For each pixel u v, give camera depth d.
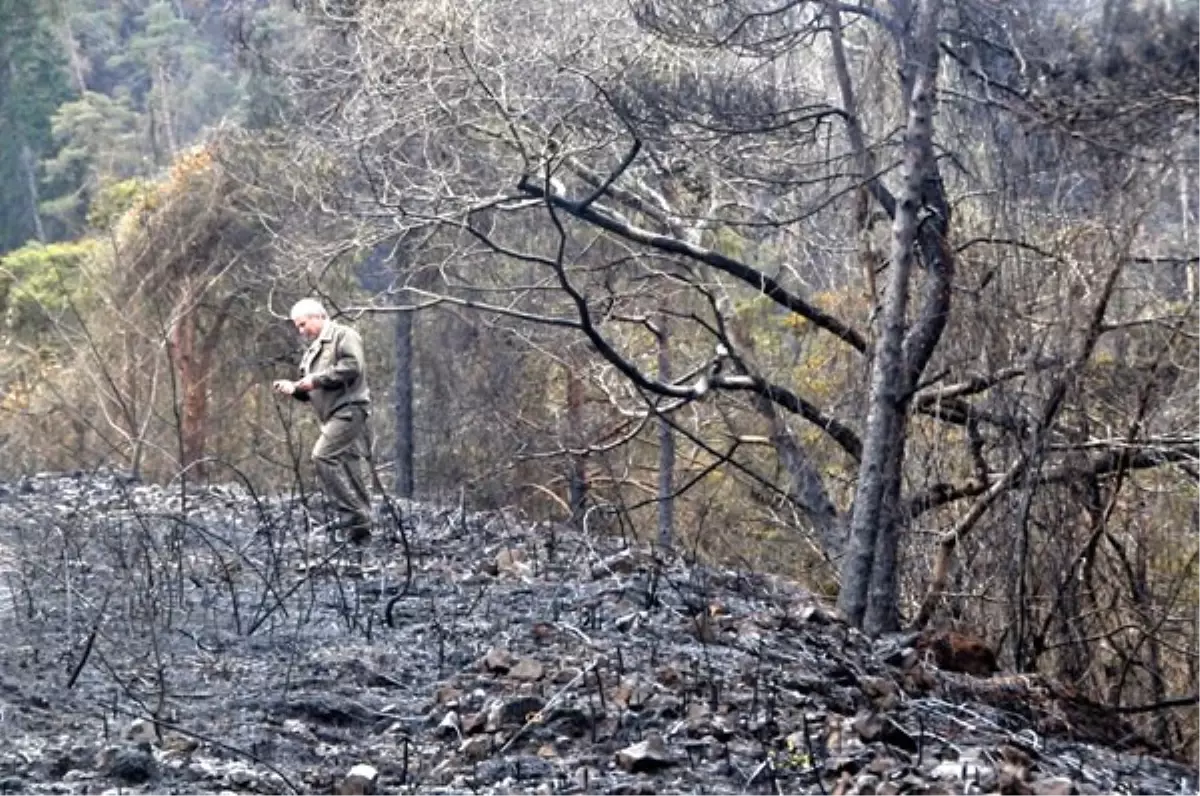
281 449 31.34
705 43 17.73
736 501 26.20
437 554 12.17
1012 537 15.87
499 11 19.31
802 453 20.50
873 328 18.56
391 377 32.84
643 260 22.38
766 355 25.73
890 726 7.66
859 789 6.47
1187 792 8.20
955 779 6.90
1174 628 17.11
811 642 10.09
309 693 7.89
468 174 20.34
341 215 19.56
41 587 10.35
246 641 9.04
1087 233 15.87
